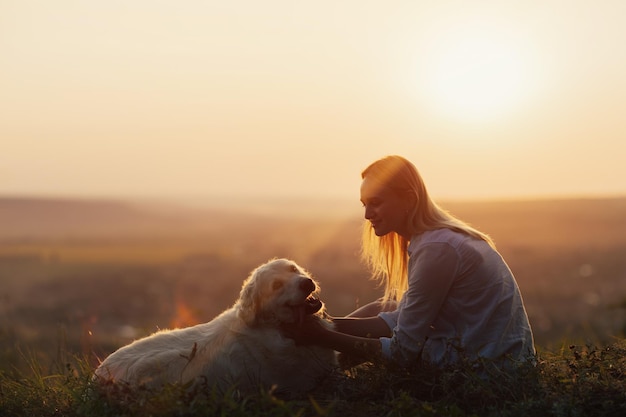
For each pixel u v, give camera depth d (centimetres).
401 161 503
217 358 486
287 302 488
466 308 476
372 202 505
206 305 3334
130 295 4631
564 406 406
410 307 477
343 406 432
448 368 458
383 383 459
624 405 411
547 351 595
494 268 478
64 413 474
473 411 420
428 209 501
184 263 7375
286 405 396
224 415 396
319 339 488
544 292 4084
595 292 4034
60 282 5862
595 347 537
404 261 543
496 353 469
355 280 3759
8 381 579
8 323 884
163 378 471
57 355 664
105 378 497
